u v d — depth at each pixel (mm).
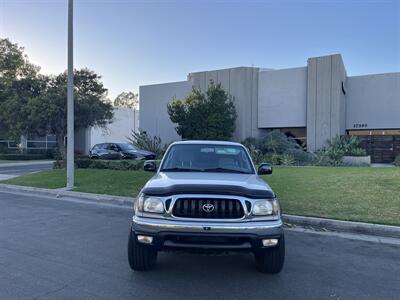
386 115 27594
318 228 8484
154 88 33812
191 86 31516
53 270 5336
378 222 8273
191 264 5609
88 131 43062
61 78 22031
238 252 4562
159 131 33500
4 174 23047
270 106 28906
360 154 23234
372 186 11797
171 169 5945
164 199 4652
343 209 9461
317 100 26516
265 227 4570
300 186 12375
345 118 28734
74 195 13578
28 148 43188
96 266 5516
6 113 20656
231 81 29328
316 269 5547
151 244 4613
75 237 7340
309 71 26828
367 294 4629
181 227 4488
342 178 13359
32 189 15266
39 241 7000
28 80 21406
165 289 4656
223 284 4848
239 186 4797
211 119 26297
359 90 28484
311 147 26656
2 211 10453
